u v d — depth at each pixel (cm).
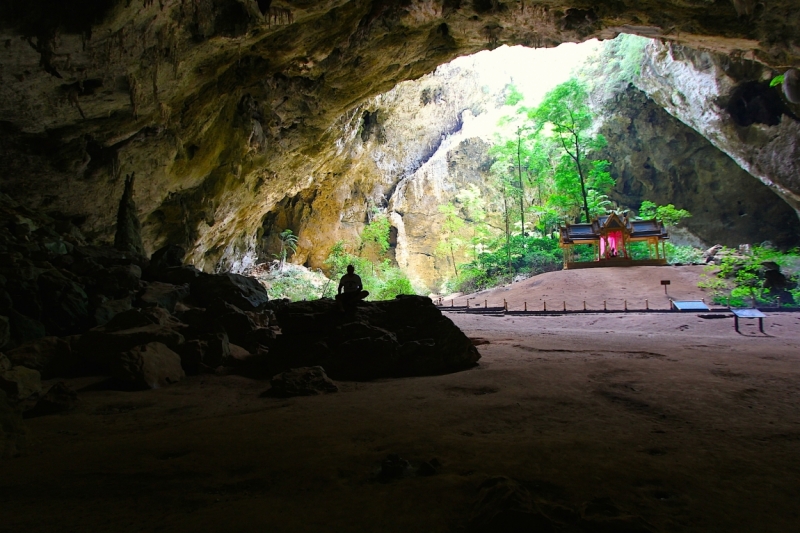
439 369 889
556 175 3928
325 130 2347
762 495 336
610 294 2419
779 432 485
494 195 4675
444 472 381
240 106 1936
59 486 367
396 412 582
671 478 364
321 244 3819
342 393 721
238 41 1368
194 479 377
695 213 4003
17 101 1177
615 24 1867
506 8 1738
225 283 1300
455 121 4756
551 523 273
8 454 452
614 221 3119
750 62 2653
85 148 1439
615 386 707
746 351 1083
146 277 1348
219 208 2289
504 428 505
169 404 688
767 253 2322
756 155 2986
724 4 1709
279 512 312
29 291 1045
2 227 1216
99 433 546
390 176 4216
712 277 2428
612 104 3931
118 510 321
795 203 3045
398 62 1998
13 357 859
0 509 326
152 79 1275
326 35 1653
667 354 1035
